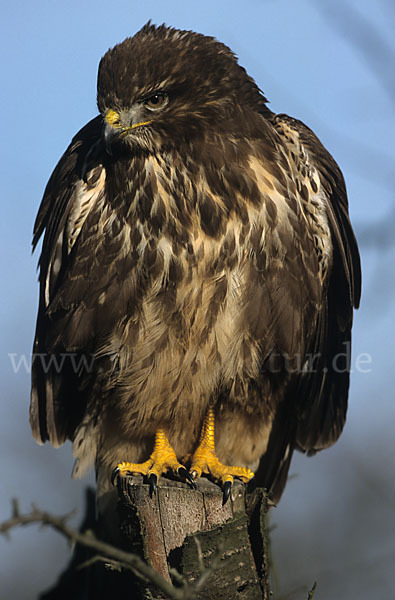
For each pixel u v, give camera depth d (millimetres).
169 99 10055
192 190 10039
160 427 10859
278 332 10328
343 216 11078
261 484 11500
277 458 11414
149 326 10258
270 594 8633
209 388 10586
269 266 10148
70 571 9289
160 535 8398
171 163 10086
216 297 10141
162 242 10062
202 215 10016
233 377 10492
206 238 10039
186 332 10266
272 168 10258
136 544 8406
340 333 11477
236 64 10719
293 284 10266
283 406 11203
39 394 11281
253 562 8273
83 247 10266
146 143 10055
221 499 8438
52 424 11227
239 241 10055
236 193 10055
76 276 10297
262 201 10102
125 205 10148
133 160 10172
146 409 10734
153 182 10078
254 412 10930
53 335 10570
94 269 10227
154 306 10188
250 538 8445
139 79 9977
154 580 6652
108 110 10117
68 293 10344
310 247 10430
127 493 8609
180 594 6688
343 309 11344
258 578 8281
